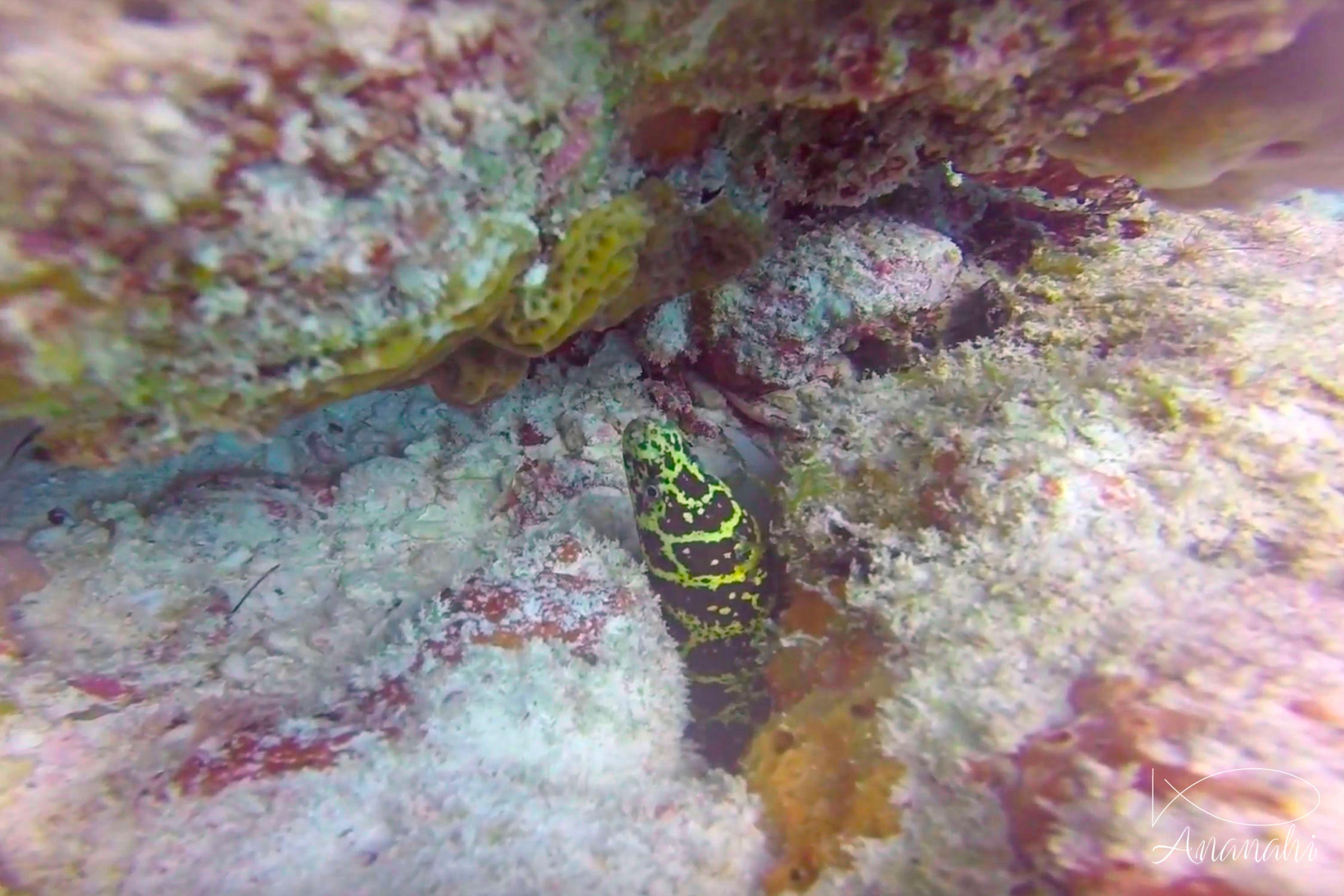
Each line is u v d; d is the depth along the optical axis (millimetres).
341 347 217
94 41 140
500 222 223
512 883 222
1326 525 241
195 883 219
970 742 222
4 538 291
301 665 286
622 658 298
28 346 177
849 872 222
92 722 251
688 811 249
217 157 168
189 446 223
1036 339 336
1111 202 374
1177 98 224
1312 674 205
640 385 400
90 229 166
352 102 179
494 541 348
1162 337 310
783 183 278
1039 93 227
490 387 290
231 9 151
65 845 223
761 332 374
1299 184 251
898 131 261
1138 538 247
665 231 267
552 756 264
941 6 202
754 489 377
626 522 358
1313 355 287
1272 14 196
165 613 293
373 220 202
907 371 355
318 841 229
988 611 242
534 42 202
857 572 280
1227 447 261
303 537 331
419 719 260
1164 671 214
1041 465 263
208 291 192
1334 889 162
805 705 269
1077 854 190
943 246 368
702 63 220
